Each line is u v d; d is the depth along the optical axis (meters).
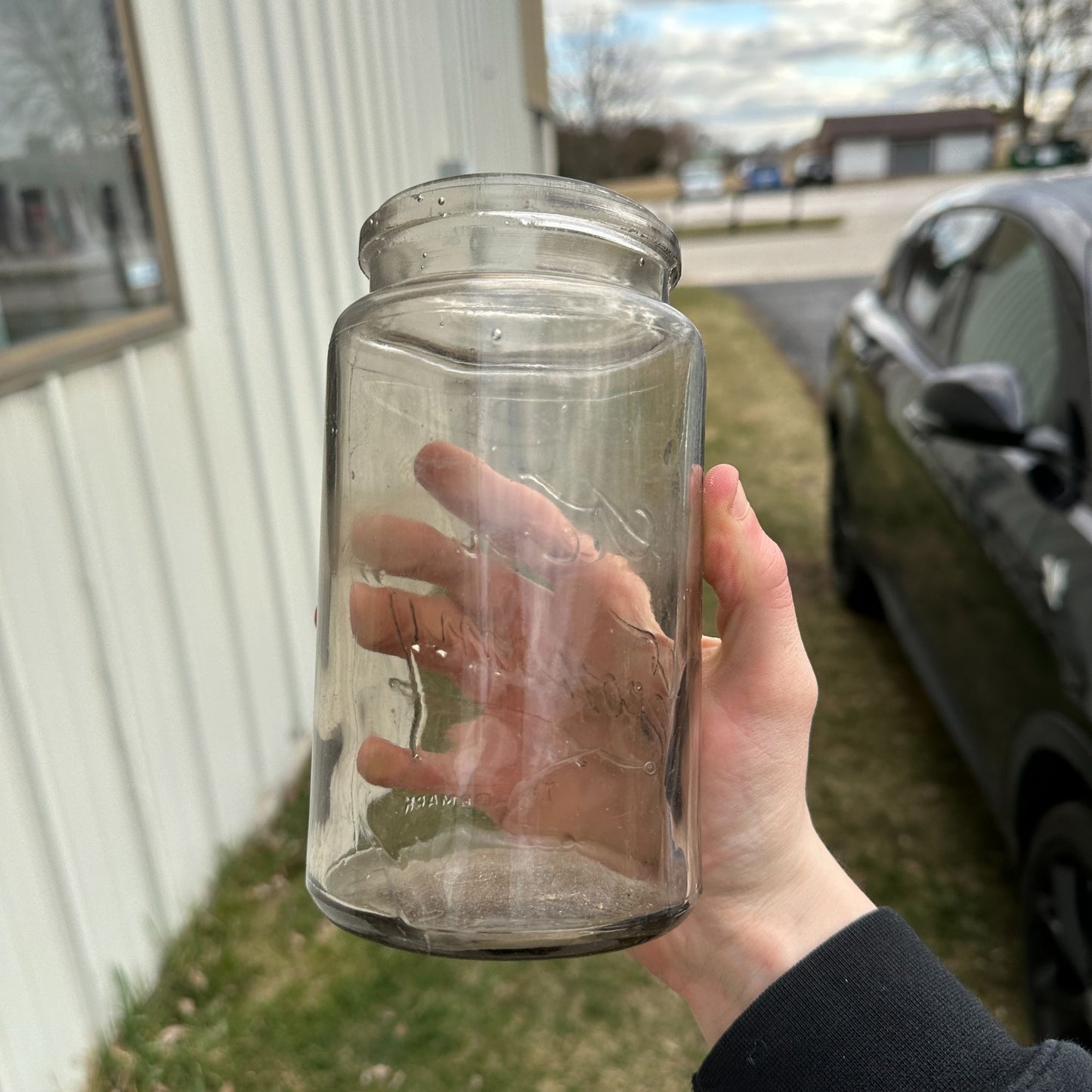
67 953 1.71
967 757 2.07
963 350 2.43
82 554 1.78
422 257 0.78
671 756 0.78
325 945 2.08
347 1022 1.90
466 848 0.73
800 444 5.67
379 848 0.75
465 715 0.76
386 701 0.79
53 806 1.68
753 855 1.00
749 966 0.97
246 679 2.42
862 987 0.81
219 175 2.32
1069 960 1.60
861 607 3.51
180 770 2.10
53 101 1.88
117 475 1.90
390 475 0.81
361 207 3.28
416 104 4.10
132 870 1.92
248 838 2.38
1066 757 1.56
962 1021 0.77
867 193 33.19
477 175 0.74
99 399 1.85
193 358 2.20
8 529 1.59
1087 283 1.94
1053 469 1.81
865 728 2.87
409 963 2.04
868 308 3.38
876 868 2.31
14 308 1.73
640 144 34.12
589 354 0.78
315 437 2.86
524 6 9.69
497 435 0.79
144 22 2.04
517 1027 1.90
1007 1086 0.72
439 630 0.78
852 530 3.31
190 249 2.19
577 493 0.79
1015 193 2.47
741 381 7.38
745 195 36.47
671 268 0.87
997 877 2.26
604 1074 1.80
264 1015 1.92
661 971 1.04
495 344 0.77
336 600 0.81
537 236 0.74
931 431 2.10
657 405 0.79
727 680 1.00
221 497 2.30
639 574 0.79
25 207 1.79
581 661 0.78
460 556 0.79
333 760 0.79
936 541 2.29
